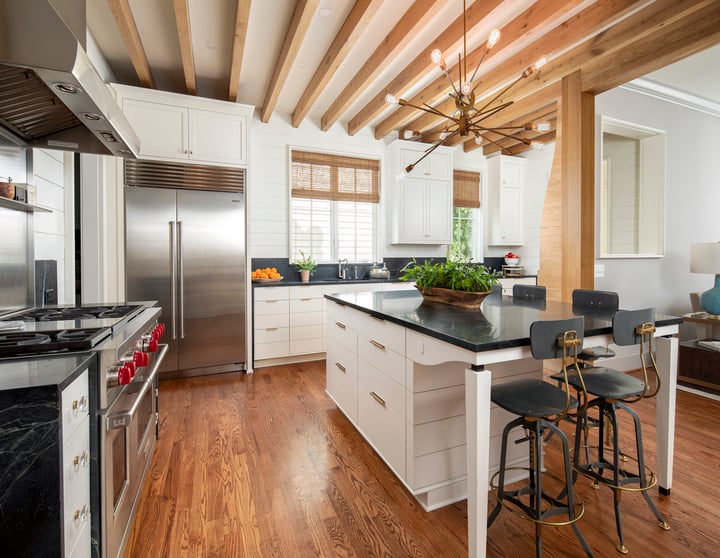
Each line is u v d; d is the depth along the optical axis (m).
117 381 1.29
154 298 3.52
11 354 1.16
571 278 3.37
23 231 1.95
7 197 1.64
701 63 3.58
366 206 5.09
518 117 4.38
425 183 5.02
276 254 4.57
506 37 2.82
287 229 4.62
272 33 2.96
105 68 3.28
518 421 1.57
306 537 1.61
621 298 3.89
